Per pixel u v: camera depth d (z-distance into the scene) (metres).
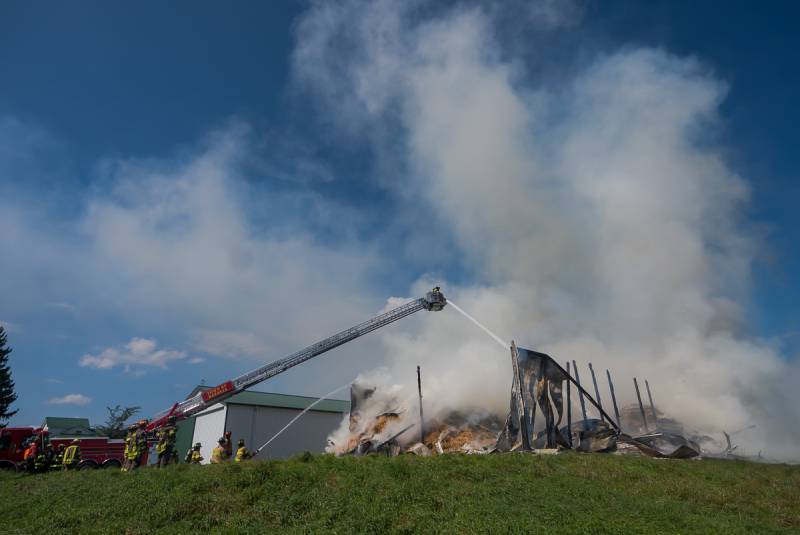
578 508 13.27
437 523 12.49
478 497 14.05
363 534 12.12
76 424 36.22
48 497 16.42
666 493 15.55
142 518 13.87
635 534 11.66
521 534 11.39
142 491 15.62
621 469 17.84
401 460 17.50
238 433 43.38
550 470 17.33
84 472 20.14
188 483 15.81
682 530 12.05
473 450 28.48
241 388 35.59
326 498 14.25
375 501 13.81
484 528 11.80
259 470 16.19
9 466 29.55
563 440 23.73
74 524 14.04
